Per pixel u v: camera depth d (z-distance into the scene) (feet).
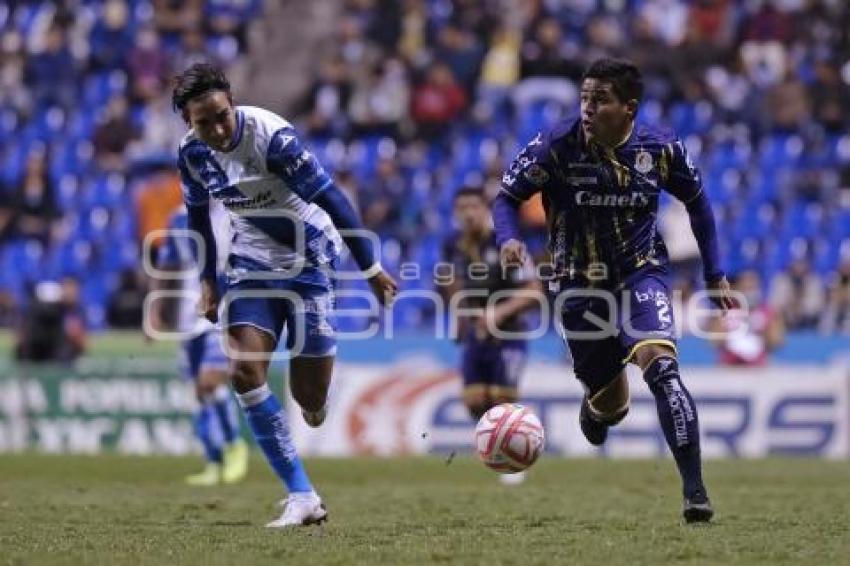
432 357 186.29
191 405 181.57
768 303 189.26
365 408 179.22
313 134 255.09
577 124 78.38
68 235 241.35
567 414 177.99
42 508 96.94
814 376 177.88
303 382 83.46
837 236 225.15
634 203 79.10
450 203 233.55
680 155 79.00
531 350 184.65
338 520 87.20
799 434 177.99
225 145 77.41
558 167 78.79
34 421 185.47
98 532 79.56
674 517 88.22
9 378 186.19
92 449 183.01
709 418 178.29
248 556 66.74
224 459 133.59
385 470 146.72
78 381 184.75
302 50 280.51
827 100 246.06
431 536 76.07
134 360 183.73
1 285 235.20
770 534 75.46
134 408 183.01
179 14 283.18
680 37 266.16
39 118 270.67
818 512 91.40
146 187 221.05
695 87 250.57
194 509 96.73
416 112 254.06
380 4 277.44
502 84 255.70
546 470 145.89
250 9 289.12
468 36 264.31
